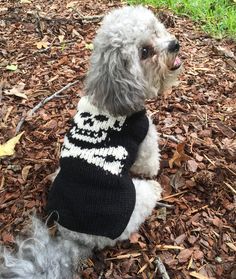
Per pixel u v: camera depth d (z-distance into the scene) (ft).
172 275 1.51
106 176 1.46
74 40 2.46
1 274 1.24
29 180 1.80
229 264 1.52
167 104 2.08
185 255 1.56
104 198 1.45
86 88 1.55
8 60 2.34
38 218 1.54
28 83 2.22
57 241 1.45
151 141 1.70
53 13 2.68
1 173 1.83
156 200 1.67
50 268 1.27
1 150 1.86
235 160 1.83
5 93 2.16
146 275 1.51
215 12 2.69
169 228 1.64
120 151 1.51
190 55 2.37
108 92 1.50
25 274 1.24
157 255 1.56
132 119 1.58
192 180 1.77
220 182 1.76
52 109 2.07
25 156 1.88
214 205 1.70
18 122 2.03
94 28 2.54
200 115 2.03
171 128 1.98
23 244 1.32
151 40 1.57
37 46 2.42
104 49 1.50
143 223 1.65
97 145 1.50
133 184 1.55
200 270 1.52
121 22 1.52
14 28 2.55
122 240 1.59
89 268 1.53
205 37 2.51
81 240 1.48
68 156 1.51
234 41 2.48
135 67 1.51
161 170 1.84
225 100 2.10
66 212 1.47
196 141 1.91
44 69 2.29
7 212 1.69
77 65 2.30
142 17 1.56
